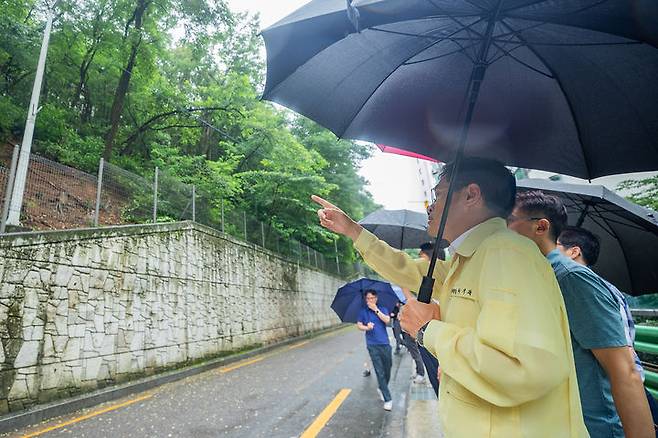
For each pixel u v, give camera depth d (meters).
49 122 14.64
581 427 1.03
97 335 7.26
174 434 4.93
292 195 19.28
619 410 1.47
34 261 6.27
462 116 1.83
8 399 5.53
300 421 5.38
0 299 5.70
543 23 1.35
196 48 17.61
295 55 1.65
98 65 17.86
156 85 18.70
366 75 1.80
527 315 0.95
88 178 8.78
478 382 0.97
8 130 13.64
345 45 1.68
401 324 1.34
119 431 5.06
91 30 15.95
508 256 1.06
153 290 9.00
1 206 6.98
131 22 16.53
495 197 1.32
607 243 2.88
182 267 10.27
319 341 16.84
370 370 9.14
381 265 1.94
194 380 8.54
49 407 5.76
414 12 1.25
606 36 1.37
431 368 1.94
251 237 15.69
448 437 1.08
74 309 6.86
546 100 1.71
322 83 1.83
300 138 24.59
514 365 0.91
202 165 16.22
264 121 18.55
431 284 1.35
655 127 1.53
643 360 3.13
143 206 10.22
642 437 1.42
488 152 1.82
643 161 1.63
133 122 19.61
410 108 1.90
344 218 2.02
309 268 21.62
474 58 1.59
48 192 7.87
